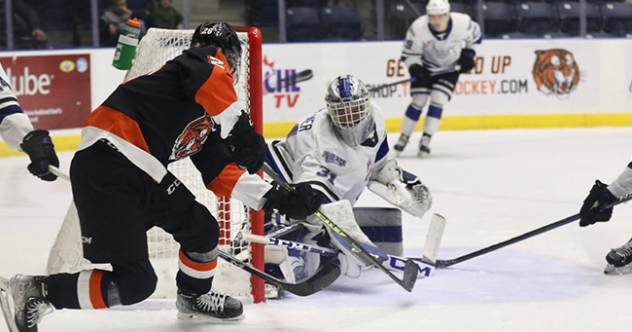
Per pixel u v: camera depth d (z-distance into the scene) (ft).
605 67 63.16
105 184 13.74
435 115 48.80
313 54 58.75
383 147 20.97
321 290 19.21
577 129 62.18
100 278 14.05
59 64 52.49
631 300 18.43
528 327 16.24
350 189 19.99
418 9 61.87
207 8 58.65
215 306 16.52
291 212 15.79
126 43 18.08
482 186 38.06
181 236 15.40
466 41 48.67
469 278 20.97
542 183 38.65
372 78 60.34
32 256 24.25
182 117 14.21
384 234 20.83
